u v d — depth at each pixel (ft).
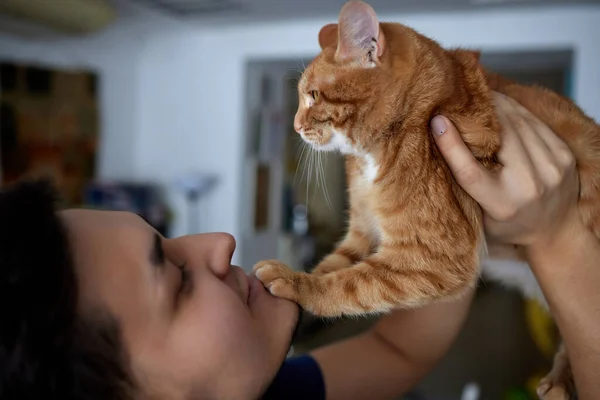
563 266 2.64
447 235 2.59
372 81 2.97
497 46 9.80
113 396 1.70
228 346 1.92
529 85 3.47
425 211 2.63
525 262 3.07
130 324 1.76
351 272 2.69
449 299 2.67
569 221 2.69
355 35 3.02
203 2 9.68
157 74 12.60
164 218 12.09
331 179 10.44
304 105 3.39
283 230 13.23
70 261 1.70
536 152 2.60
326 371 3.13
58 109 10.57
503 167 2.51
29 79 9.93
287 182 13.17
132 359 1.75
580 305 2.60
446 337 3.27
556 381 3.11
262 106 12.49
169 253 2.13
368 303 2.62
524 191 2.47
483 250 2.71
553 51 9.79
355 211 3.25
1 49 9.68
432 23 10.12
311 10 10.16
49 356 1.55
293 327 2.33
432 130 2.66
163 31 11.89
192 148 12.41
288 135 13.16
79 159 11.13
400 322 3.34
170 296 1.88
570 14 9.35
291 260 12.78
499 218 2.51
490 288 12.55
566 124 3.10
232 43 11.83
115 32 11.73
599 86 9.25
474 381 8.80
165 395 1.82
